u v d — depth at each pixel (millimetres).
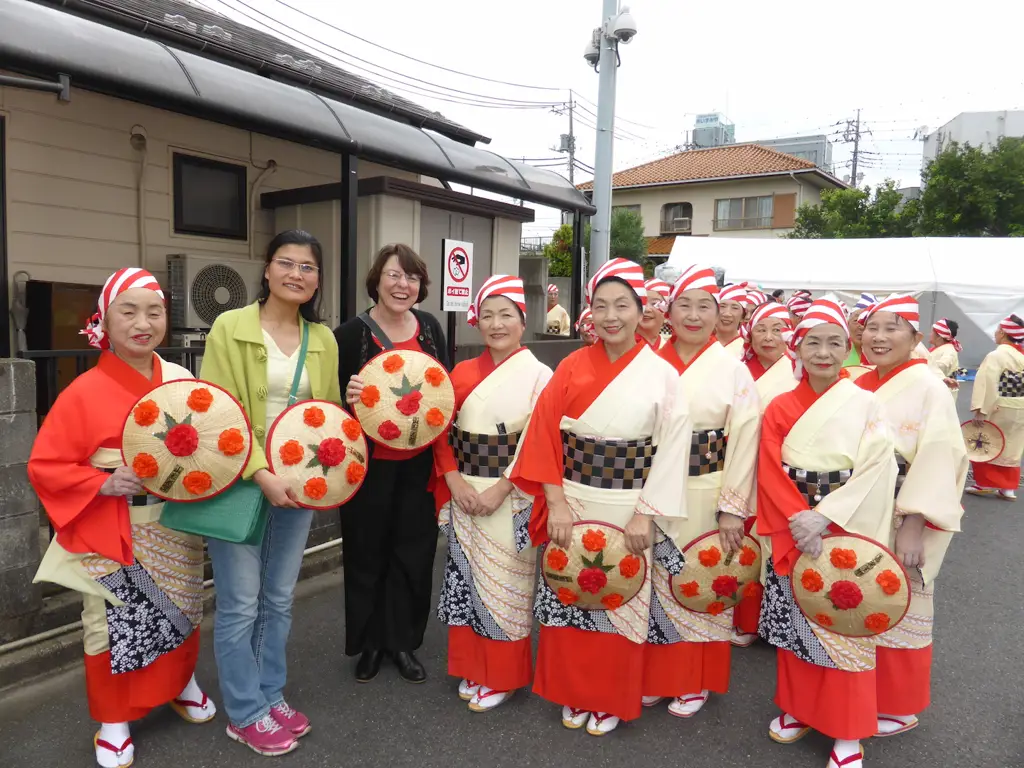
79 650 3154
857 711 2430
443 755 2588
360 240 6227
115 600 2346
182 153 6031
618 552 2523
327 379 2678
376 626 3146
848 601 2344
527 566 2852
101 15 5090
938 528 2574
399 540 3078
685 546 2785
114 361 2391
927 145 38312
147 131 5777
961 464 2641
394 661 3184
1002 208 19547
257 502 2367
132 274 2371
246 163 6512
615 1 8141
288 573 2654
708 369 2811
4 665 2914
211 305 5871
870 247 11695
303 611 3832
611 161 8352
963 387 14734
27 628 3057
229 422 2303
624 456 2555
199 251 6227
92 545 2258
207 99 3867
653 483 2523
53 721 2721
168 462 2221
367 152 4742
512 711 2904
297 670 3205
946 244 11391
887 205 20969
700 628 2793
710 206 25672
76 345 5105
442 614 2959
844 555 2375
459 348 6270
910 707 2713
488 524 2812
